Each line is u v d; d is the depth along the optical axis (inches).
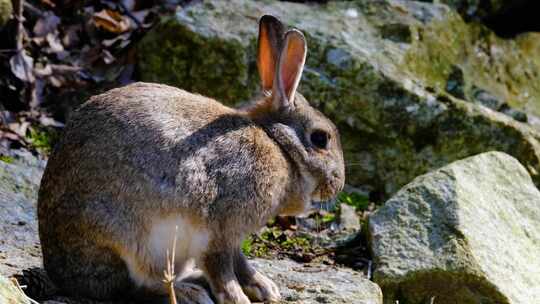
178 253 292.5
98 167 282.4
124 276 287.9
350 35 494.3
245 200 296.5
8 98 454.9
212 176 290.7
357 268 378.0
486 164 413.4
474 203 386.3
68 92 468.4
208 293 313.6
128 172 281.4
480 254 360.2
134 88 302.0
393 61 484.4
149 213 283.4
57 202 287.3
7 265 320.5
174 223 287.1
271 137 318.0
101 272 286.7
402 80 470.6
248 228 300.4
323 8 520.7
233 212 294.5
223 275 295.7
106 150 283.3
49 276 295.6
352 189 469.4
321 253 389.7
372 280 363.3
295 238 402.3
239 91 479.5
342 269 369.7
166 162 284.8
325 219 419.8
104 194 281.6
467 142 463.5
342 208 427.5
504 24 553.9
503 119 467.2
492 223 382.6
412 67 493.0
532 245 389.7
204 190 288.8
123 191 281.1
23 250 340.2
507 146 463.2
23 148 432.5
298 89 473.1
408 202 386.0
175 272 297.1
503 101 502.9
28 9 494.0
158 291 294.8
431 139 466.0
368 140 470.9
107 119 287.9
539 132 475.8
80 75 479.5
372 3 525.7
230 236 295.7
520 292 353.4
